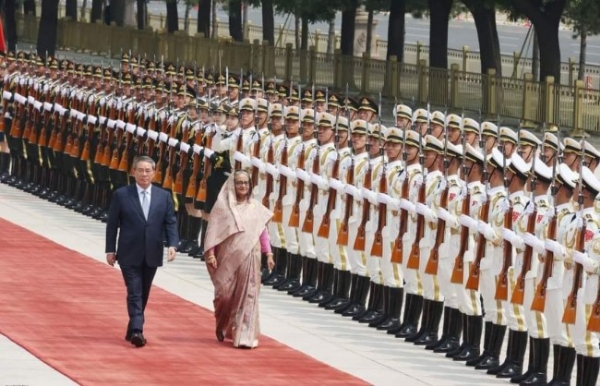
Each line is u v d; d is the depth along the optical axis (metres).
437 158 24.72
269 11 75.25
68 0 90.06
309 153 28.12
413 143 25.31
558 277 21.77
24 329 24.22
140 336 23.31
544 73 53.38
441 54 59.03
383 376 22.36
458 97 55.16
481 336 24.20
